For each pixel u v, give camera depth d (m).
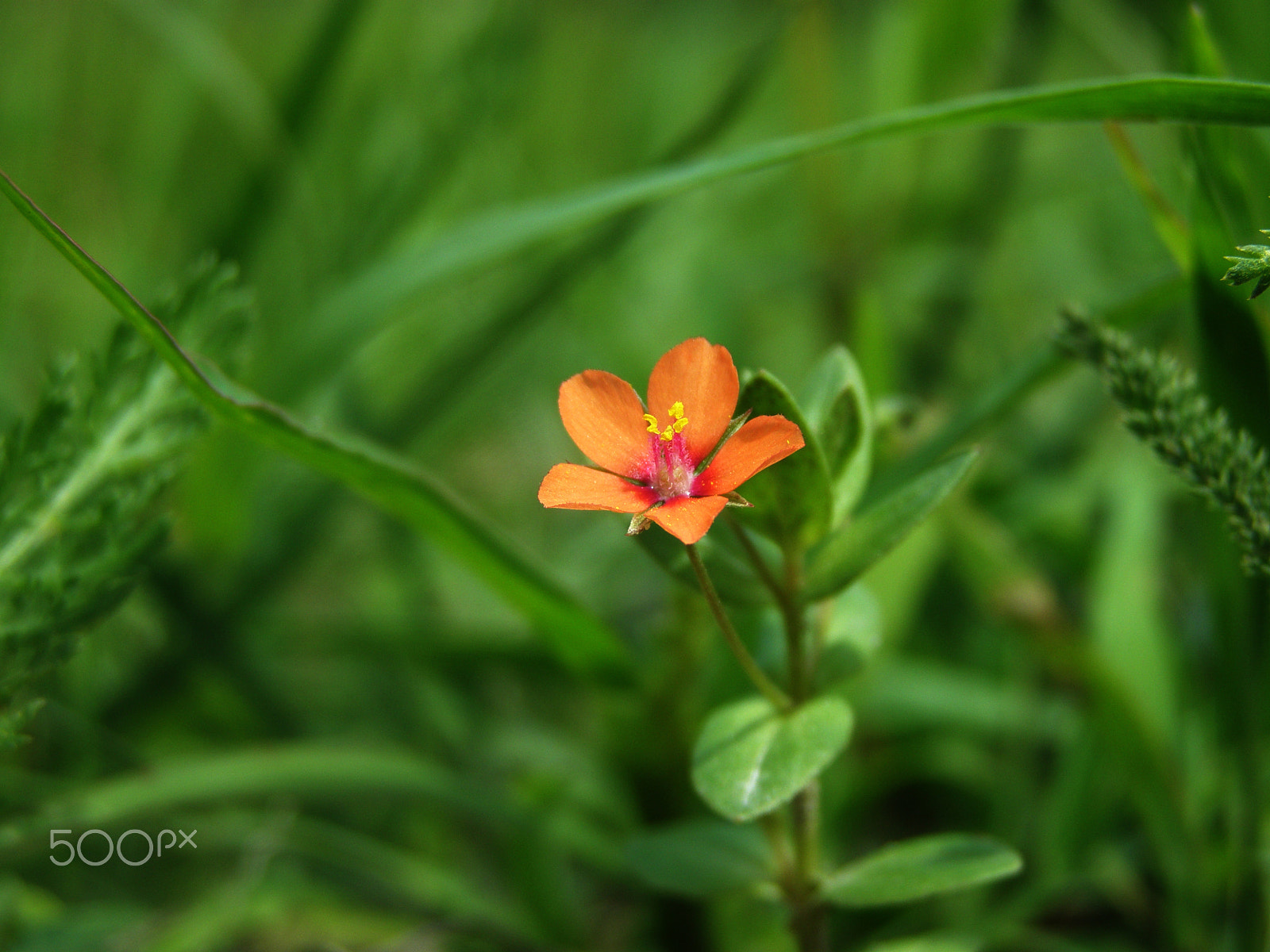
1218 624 0.20
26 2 0.31
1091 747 0.21
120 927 0.20
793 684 0.19
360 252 0.27
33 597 0.19
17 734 0.18
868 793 0.22
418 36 0.30
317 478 0.23
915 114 0.19
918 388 0.29
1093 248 0.33
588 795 0.22
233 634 0.22
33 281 0.29
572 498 0.18
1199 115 0.18
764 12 0.46
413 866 0.21
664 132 0.41
